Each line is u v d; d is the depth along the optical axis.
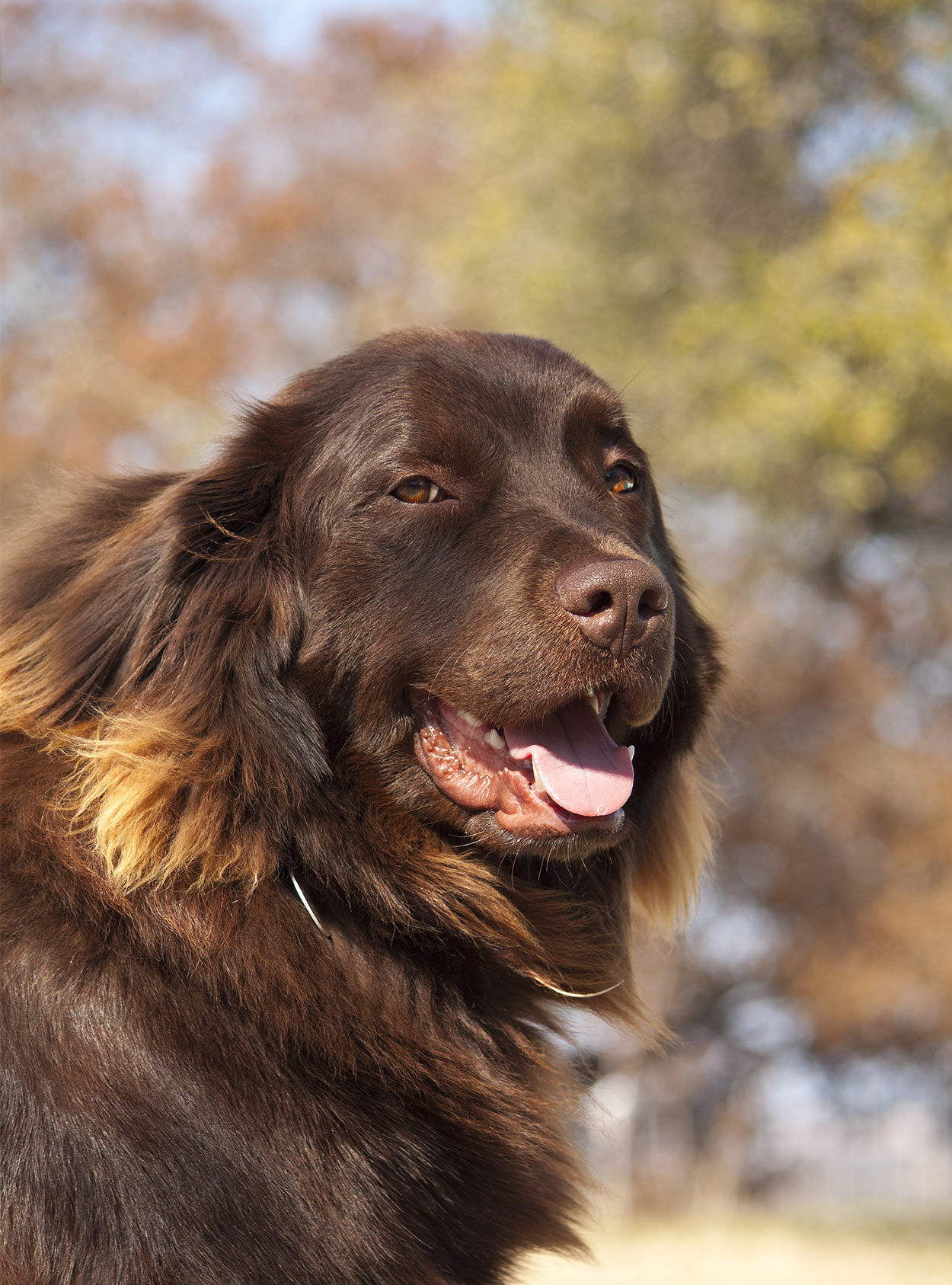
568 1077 4.62
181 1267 3.44
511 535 4.23
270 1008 3.79
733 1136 37.03
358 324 35.44
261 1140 3.62
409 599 4.24
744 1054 37.09
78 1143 3.51
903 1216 28.97
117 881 3.83
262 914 3.94
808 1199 42.56
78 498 4.76
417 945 4.19
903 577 28.52
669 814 5.11
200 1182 3.53
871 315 18.28
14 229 36.25
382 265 36.72
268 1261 3.53
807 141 22.38
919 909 29.59
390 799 4.26
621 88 22.41
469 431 4.36
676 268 22.67
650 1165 36.50
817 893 32.06
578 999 4.56
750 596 27.05
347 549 4.29
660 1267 12.17
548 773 4.18
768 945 33.53
